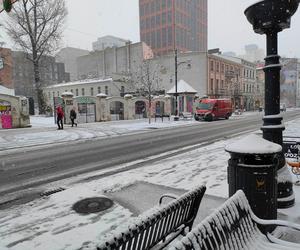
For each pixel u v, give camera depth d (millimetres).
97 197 5582
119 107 34500
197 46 94000
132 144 13555
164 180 6734
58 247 3658
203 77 48906
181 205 2861
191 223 3297
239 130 19422
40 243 3770
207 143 13234
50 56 42156
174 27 81312
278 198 4559
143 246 2553
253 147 3557
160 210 2562
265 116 4703
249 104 67000
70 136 17562
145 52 58281
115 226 4246
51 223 4398
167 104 36844
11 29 37844
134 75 50500
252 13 4488
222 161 8773
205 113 30125
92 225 4297
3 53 40969
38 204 5273
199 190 3133
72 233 4043
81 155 10891
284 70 87500
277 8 4258
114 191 5949
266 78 4680
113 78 49969
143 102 35312
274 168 3594
